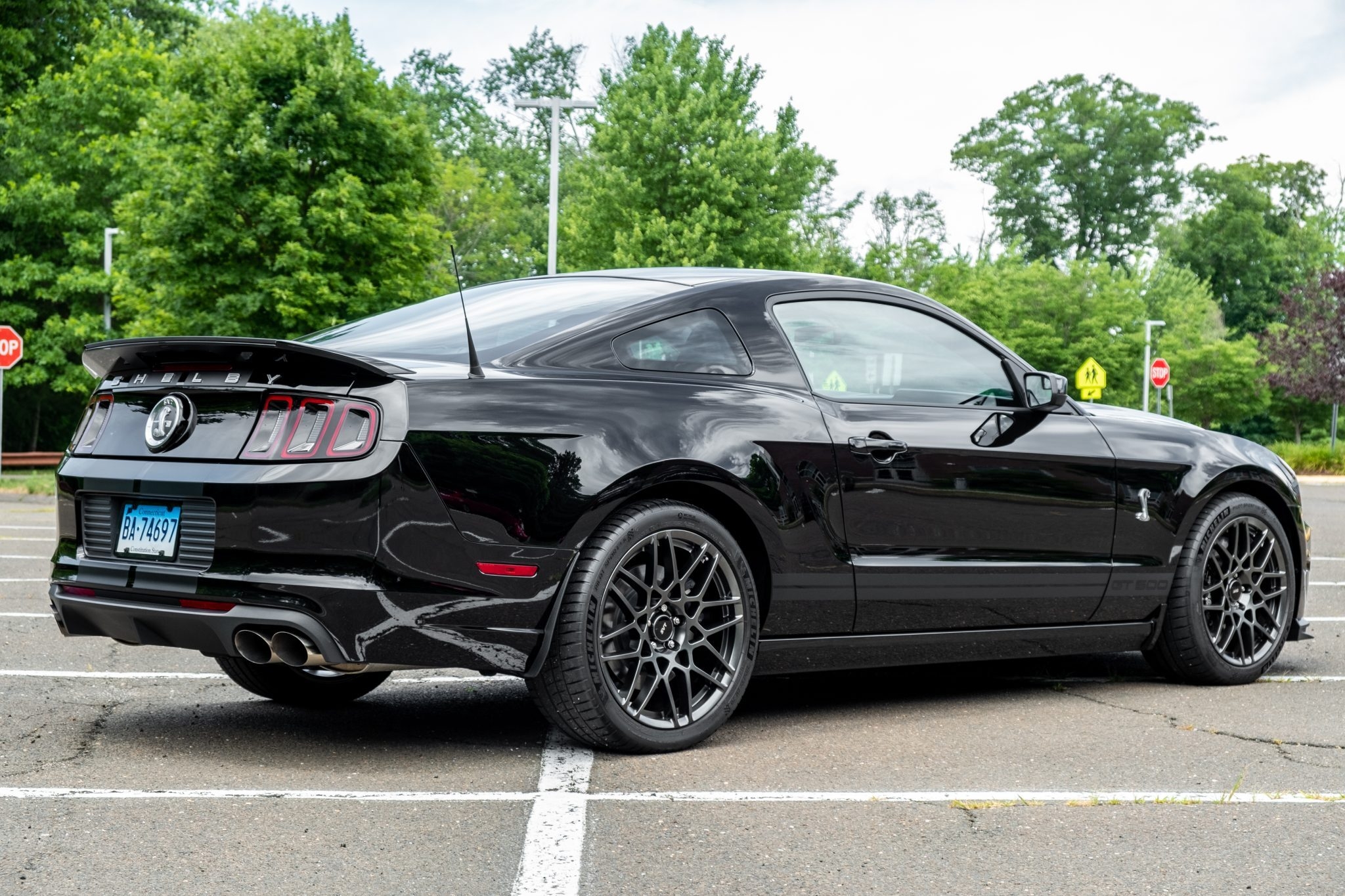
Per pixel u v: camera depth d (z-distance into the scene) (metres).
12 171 33.88
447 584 3.73
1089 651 5.25
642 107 33.81
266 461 3.75
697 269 4.86
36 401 38.97
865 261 48.62
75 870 2.94
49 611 7.16
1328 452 31.38
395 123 23.66
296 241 23.00
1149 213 80.62
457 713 4.79
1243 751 4.22
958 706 4.96
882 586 4.56
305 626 3.63
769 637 4.41
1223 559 5.54
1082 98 81.06
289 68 22.80
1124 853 3.13
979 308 49.91
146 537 3.98
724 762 4.01
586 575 3.93
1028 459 4.93
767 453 4.29
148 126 23.53
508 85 61.28
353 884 2.87
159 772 3.82
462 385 3.84
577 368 4.11
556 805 3.50
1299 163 83.81
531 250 48.59
